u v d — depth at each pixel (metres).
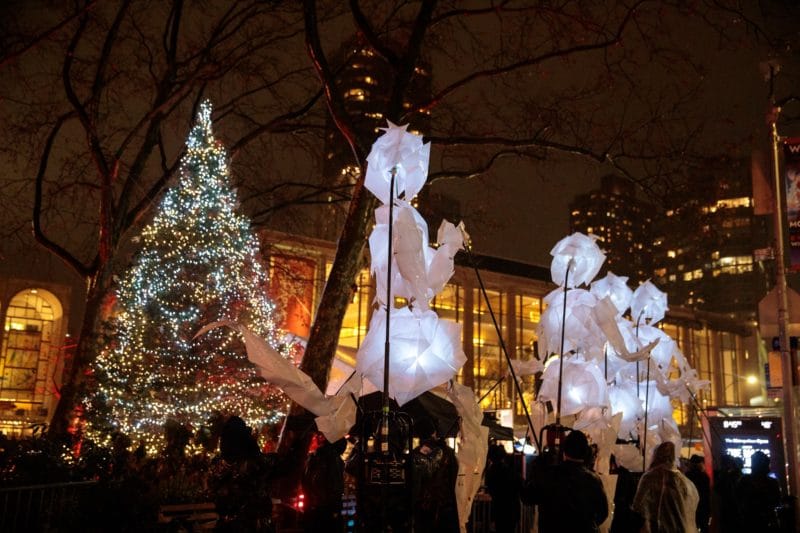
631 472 9.52
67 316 52.09
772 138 14.07
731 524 10.27
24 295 51.41
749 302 78.38
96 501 8.18
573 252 8.21
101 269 19.19
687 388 10.64
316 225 23.66
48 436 11.29
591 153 16.86
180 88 19.05
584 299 8.53
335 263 13.38
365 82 18.44
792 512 10.14
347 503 9.98
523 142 16.42
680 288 82.06
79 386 17.84
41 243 19.91
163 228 18.64
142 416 17.39
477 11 15.22
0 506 7.89
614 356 9.77
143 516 8.41
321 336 13.15
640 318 11.54
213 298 18.59
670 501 7.27
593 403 8.24
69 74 19.06
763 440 13.78
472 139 16.20
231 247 19.14
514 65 15.48
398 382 5.66
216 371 18.67
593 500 5.65
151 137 20.50
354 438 6.74
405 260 5.68
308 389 5.59
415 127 17.48
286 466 6.02
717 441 14.25
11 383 50.16
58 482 8.84
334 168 21.47
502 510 9.72
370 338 5.88
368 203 13.39
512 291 53.34
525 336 53.50
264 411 19.53
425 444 6.49
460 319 50.88
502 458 10.04
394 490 5.12
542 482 5.79
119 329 18.27
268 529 5.80
